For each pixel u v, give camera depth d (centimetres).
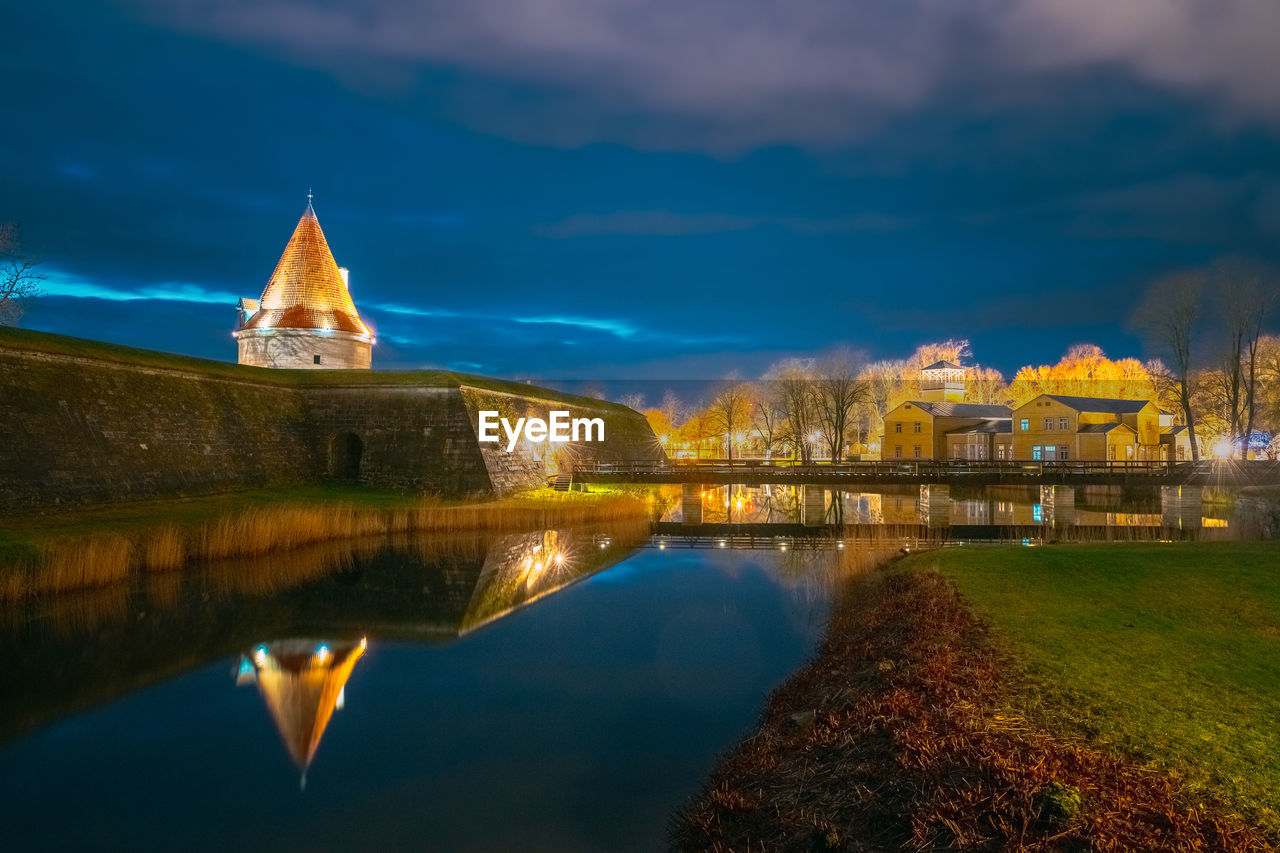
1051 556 2077
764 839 758
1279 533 3130
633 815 948
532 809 968
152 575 2255
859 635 1526
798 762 916
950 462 4497
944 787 729
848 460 8038
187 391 3456
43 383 2717
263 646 1723
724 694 1395
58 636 1739
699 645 1714
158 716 1317
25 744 1197
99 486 2725
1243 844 596
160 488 3009
